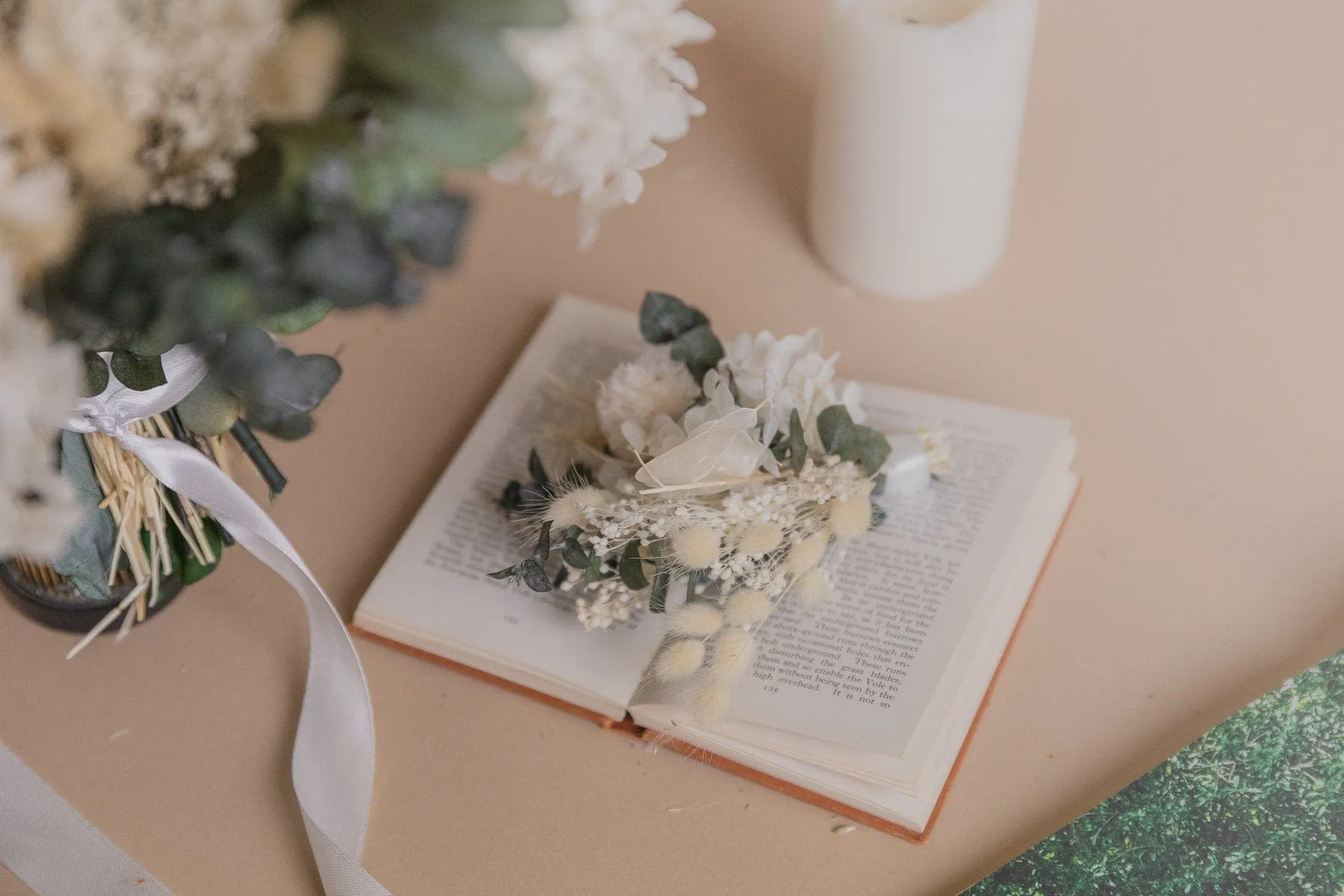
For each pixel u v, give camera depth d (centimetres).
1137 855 54
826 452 58
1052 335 66
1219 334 66
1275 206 69
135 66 41
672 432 57
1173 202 70
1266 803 54
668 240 70
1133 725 57
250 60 41
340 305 44
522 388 65
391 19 41
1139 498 62
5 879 57
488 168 45
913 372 65
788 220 70
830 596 59
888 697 56
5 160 40
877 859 55
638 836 56
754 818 56
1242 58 74
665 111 47
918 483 60
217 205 43
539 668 58
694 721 56
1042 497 60
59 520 43
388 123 42
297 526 63
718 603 57
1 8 42
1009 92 61
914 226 64
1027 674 58
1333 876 53
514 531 61
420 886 56
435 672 60
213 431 54
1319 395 64
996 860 55
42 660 60
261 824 57
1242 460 62
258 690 59
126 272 43
